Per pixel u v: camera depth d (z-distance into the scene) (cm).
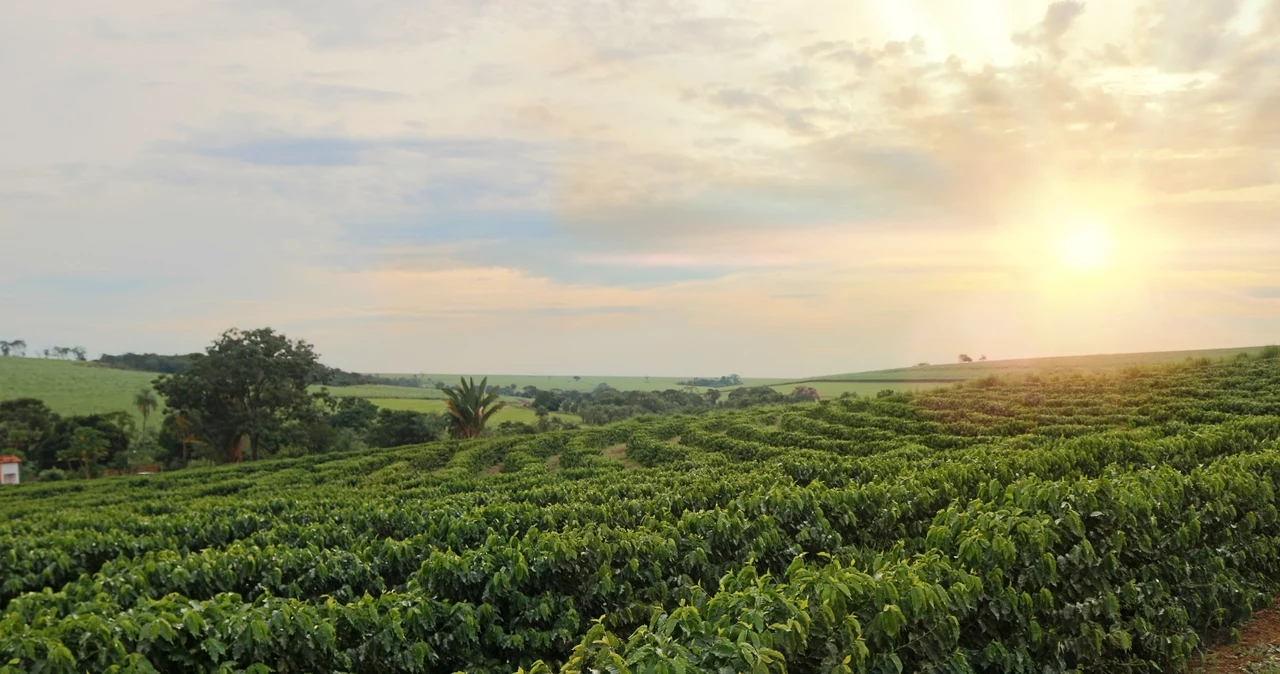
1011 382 5331
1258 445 1733
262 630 792
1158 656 840
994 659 749
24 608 1033
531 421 9488
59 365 15888
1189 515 1012
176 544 1927
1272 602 1030
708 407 10069
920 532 1232
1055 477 1650
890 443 3334
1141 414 3522
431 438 7050
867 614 693
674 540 1102
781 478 1720
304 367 7162
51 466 7762
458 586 1023
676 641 605
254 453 7031
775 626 611
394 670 895
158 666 779
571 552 1030
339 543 1752
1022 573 817
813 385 13050
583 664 643
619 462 3800
